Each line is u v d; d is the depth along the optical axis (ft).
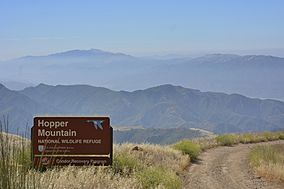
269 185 59.26
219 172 69.10
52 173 32.83
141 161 56.49
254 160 78.18
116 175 43.32
